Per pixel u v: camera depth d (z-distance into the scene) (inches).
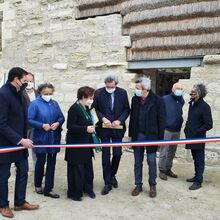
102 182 225.0
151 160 197.6
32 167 257.6
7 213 167.3
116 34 307.7
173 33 276.7
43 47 353.4
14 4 368.8
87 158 191.0
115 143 188.1
